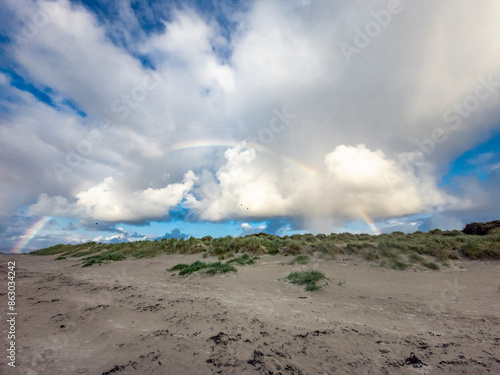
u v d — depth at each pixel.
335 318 5.34
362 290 7.66
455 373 3.10
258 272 10.76
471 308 5.82
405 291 7.48
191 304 6.35
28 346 3.84
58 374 3.04
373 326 4.84
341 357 3.54
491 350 3.70
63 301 6.67
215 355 3.56
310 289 7.74
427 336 4.31
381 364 3.34
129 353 3.62
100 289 8.23
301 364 3.34
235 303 6.52
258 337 4.27
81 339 4.14
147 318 5.25
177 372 3.09
